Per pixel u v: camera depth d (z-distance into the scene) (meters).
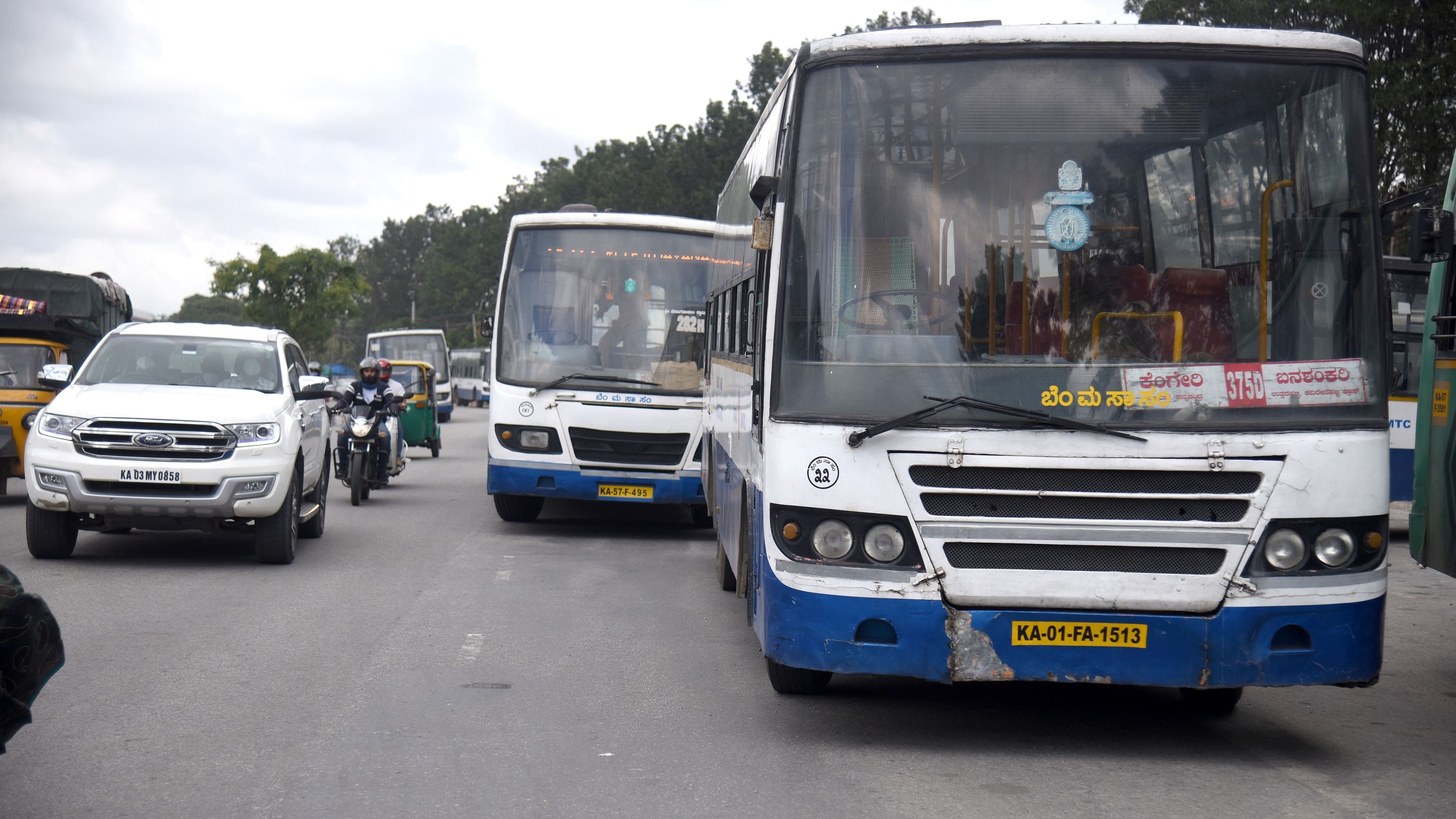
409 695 6.93
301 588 10.34
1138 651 5.71
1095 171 6.00
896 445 5.79
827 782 5.54
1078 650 5.72
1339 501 5.74
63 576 10.52
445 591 10.41
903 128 6.10
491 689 7.12
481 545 13.49
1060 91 6.06
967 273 5.96
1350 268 5.97
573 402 14.56
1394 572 13.33
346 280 86.12
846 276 6.02
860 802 5.26
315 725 6.27
